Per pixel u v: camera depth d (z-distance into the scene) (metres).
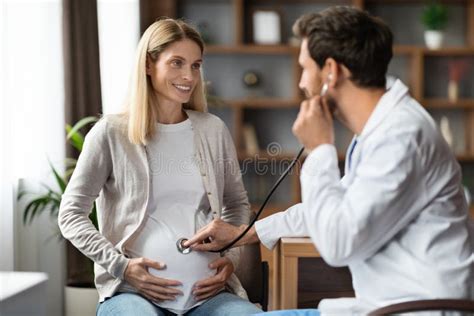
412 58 7.95
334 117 2.65
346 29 2.45
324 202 2.37
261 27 7.88
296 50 7.75
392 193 2.32
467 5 8.07
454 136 8.20
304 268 3.53
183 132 3.47
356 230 2.30
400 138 2.36
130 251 3.32
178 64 3.36
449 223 2.42
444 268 2.38
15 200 5.38
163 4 7.50
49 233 5.79
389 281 2.44
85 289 5.38
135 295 3.24
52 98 5.65
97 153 3.36
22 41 5.39
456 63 8.06
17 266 5.41
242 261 3.77
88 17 5.72
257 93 8.05
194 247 3.29
